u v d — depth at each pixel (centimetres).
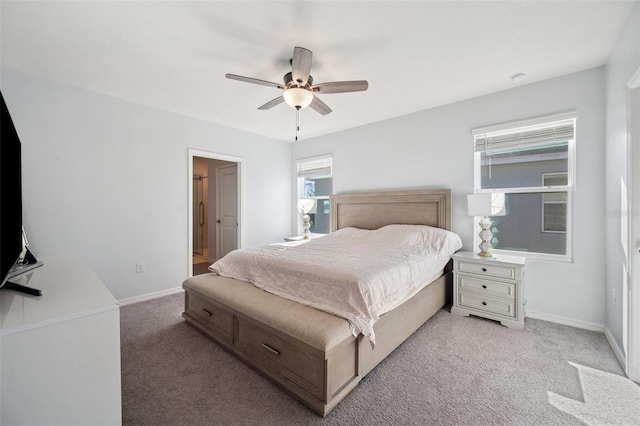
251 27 190
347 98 319
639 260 175
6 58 230
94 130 298
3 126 112
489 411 151
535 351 213
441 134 342
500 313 261
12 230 121
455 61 237
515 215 301
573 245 260
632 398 160
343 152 444
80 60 234
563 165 273
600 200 245
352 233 373
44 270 160
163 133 352
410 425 142
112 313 100
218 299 217
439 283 295
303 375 160
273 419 147
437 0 166
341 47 215
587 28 193
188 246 377
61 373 90
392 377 182
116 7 170
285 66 244
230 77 208
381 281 192
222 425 143
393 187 387
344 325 164
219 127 414
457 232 332
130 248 326
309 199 477
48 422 88
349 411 152
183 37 202
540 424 142
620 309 204
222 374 186
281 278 218
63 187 279
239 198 450
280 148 513
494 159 314
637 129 178
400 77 266
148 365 197
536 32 197
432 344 225
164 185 354
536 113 276
